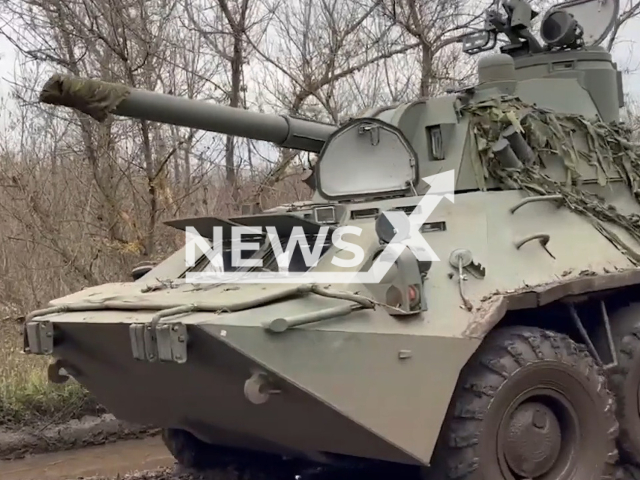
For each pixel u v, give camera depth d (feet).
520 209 19.38
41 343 17.20
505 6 26.02
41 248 38.09
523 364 16.93
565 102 23.31
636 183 22.84
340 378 14.98
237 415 17.08
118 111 19.35
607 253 19.53
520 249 18.29
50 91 18.49
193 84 37.91
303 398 14.93
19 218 35.99
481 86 22.61
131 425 28.32
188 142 36.37
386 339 15.34
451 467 16.40
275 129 22.22
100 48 35.73
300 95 42.01
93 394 20.08
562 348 17.66
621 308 20.58
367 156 21.42
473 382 16.62
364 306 15.53
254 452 22.47
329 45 42.63
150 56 35.58
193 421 18.93
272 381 14.74
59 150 39.99
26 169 38.58
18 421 27.76
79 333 16.87
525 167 20.53
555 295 17.20
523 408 17.31
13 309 36.35
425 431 15.53
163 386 17.34
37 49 34.76
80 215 38.14
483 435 16.39
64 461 25.67
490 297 16.65
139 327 15.02
